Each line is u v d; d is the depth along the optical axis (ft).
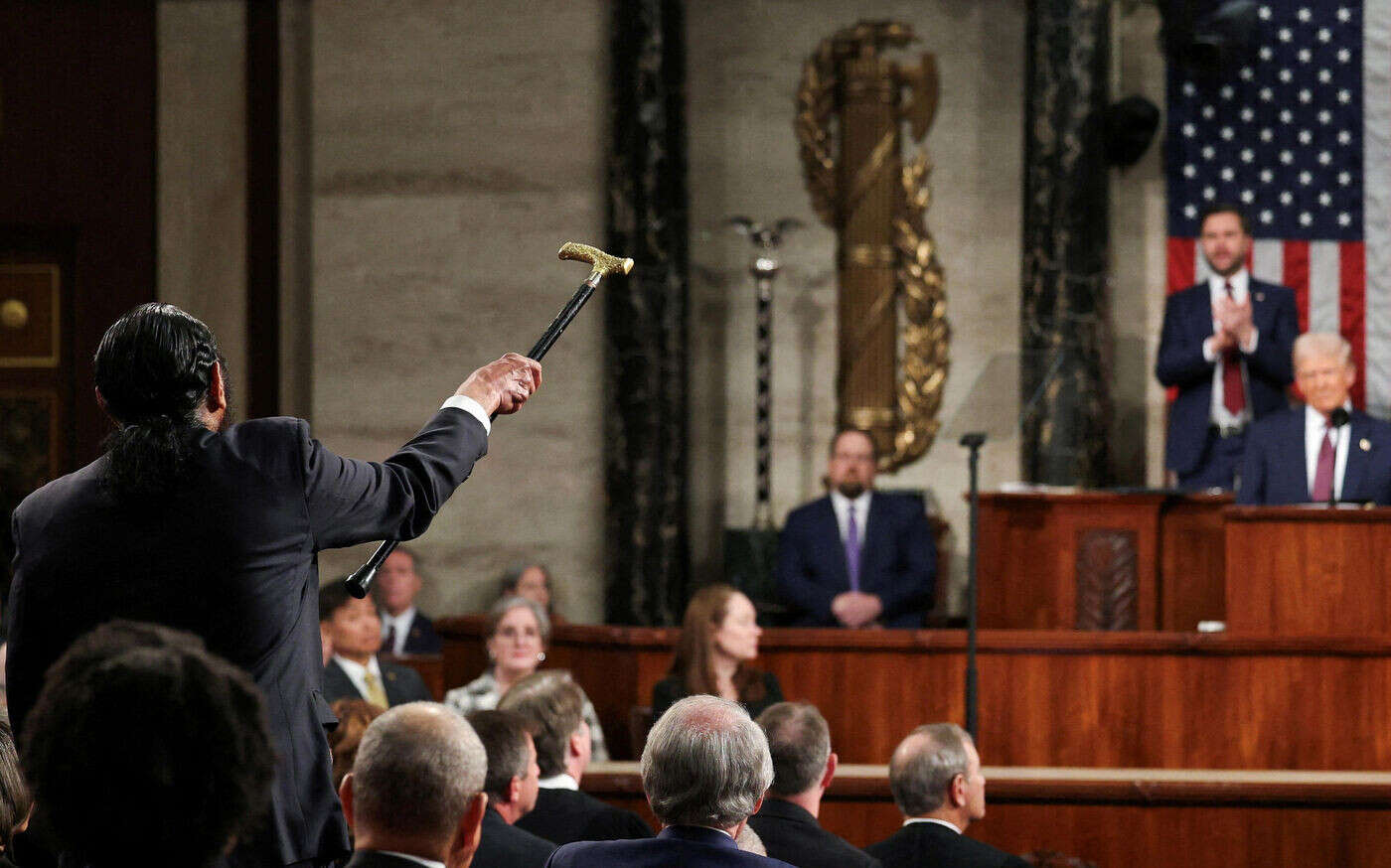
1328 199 98.02
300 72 102.78
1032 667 62.75
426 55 101.71
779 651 64.49
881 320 100.63
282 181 102.63
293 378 102.47
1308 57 98.22
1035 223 95.61
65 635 22.86
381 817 22.86
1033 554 71.26
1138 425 99.96
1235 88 98.73
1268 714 61.26
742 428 102.12
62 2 102.63
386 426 101.04
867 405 100.32
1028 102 96.43
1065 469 93.45
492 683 64.54
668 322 96.94
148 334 23.73
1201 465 86.79
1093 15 95.30
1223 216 87.76
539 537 100.07
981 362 101.30
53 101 102.53
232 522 22.85
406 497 24.40
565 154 100.73
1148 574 70.49
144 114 102.78
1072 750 62.39
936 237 101.81
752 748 27.53
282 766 22.79
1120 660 62.23
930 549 80.79
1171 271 98.73
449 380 100.99
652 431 96.43
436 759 22.93
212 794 14.38
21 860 27.20
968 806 40.91
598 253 30.17
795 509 83.10
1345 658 61.05
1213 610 71.15
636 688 67.15
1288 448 71.77
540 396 100.37
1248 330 85.35
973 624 57.47
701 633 60.75
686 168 98.17
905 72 102.37
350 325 101.40
